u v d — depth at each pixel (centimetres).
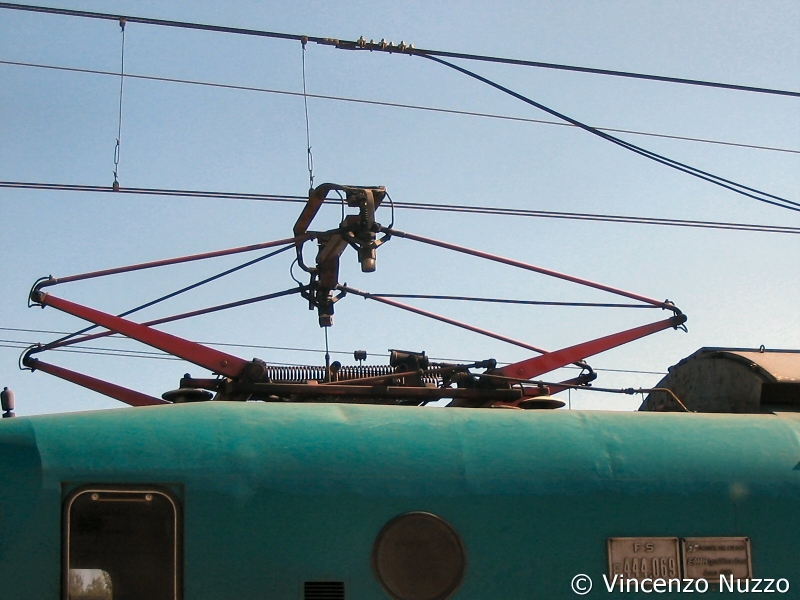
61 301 854
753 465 765
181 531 666
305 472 690
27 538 648
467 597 693
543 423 754
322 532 680
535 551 711
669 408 1005
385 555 686
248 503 677
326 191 922
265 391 835
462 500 707
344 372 875
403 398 855
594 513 727
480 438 732
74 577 647
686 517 741
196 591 657
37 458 665
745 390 909
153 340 854
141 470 671
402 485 701
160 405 718
